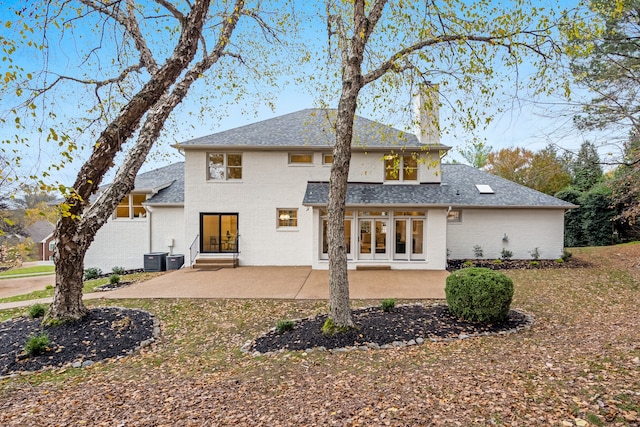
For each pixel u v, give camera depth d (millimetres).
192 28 7973
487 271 7207
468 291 6875
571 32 6703
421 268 13883
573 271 12914
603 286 10367
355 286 10812
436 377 4555
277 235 15445
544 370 4570
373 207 13703
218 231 15562
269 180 15469
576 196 20656
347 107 6484
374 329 6504
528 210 15938
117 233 16281
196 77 8531
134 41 9148
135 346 6312
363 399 4020
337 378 4684
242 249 15398
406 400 3938
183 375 5098
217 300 9406
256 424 3572
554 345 5633
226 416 3777
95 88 8898
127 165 7676
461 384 4289
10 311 8797
